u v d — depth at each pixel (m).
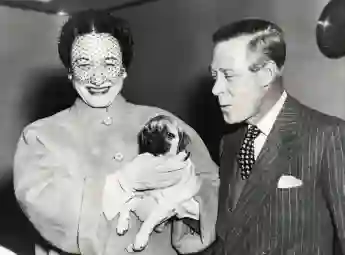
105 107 1.10
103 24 1.06
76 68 1.06
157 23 2.44
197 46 2.26
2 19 2.90
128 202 1.06
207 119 2.10
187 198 1.08
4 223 2.40
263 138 1.23
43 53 2.97
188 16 2.29
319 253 1.16
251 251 1.19
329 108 1.66
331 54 1.66
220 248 1.21
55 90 2.93
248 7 1.94
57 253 1.15
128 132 1.10
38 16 2.95
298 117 1.21
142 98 2.46
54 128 1.09
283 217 1.18
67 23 1.09
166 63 2.38
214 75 1.21
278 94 1.22
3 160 2.81
